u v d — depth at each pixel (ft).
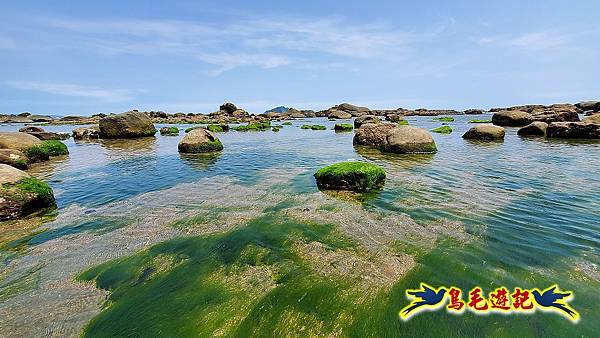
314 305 4.71
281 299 4.86
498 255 6.04
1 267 6.22
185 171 14.73
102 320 4.65
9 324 4.63
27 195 9.15
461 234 6.95
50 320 4.70
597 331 4.09
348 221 7.79
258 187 11.39
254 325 4.36
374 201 9.32
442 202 9.09
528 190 10.12
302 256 6.12
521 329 4.16
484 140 24.20
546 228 7.19
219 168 15.25
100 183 12.72
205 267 5.91
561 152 17.63
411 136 18.74
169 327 4.41
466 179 11.73
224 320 4.47
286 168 14.74
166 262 6.18
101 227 8.06
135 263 6.19
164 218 8.51
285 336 4.16
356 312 4.54
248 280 5.41
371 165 11.20
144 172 14.67
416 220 7.79
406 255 6.08
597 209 8.30
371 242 6.63
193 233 7.44
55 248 6.97
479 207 8.62
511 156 16.58
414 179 11.84
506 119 39.37
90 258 6.47
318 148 21.93
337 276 5.42
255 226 7.62
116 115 32.86
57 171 15.33
